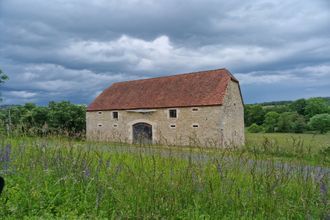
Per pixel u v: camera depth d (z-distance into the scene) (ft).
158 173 15.11
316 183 14.66
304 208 13.16
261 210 12.98
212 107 87.15
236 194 13.92
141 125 102.12
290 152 17.20
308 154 17.35
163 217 12.26
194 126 90.02
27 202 12.96
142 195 13.50
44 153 18.43
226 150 17.81
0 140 21.01
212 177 15.46
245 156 17.03
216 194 14.02
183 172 15.30
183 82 103.81
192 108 90.84
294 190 14.93
